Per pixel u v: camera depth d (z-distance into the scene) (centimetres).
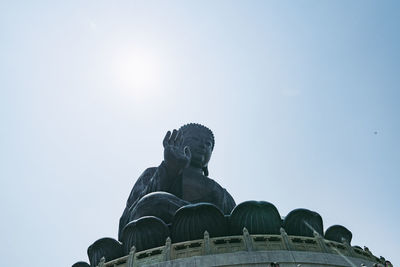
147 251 2339
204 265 2148
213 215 2527
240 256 2197
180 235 2503
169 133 3306
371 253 2645
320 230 2766
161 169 3278
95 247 2709
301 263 2212
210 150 4244
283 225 2686
